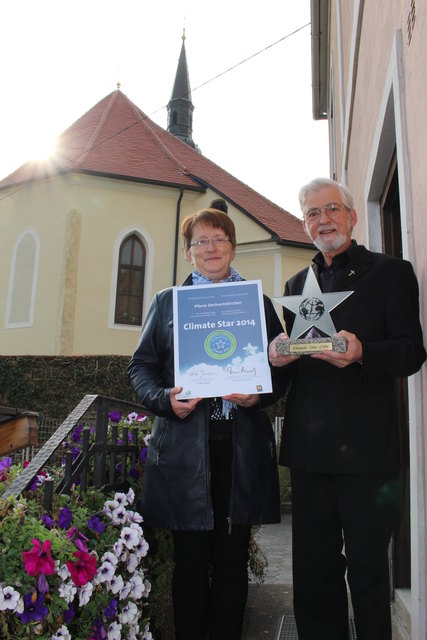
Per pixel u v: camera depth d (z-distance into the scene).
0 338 18.80
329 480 2.51
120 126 22.61
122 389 13.23
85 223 18.14
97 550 2.37
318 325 2.38
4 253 19.41
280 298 2.48
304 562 2.53
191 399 2.60
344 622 2.54
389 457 2.33
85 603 2.08
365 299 2.45
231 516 2.55
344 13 6.84
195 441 2.63
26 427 1.86
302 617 2.54
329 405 2.40
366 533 2.31
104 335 17.73
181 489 2.60
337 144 9.00
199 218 2.91
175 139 23.69
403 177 2.72
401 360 2.21
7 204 19.73
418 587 2.42
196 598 2.66
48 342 17.59
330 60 11.01
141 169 19.88
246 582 2.69
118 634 2.28
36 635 1.88
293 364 2.64
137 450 3.53
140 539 2.57
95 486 2.92
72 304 17.53
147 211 19.03
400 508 3.56
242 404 2.59
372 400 2.38
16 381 13.29
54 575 1.99
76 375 13.25
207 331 2.69
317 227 2.58
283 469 8.79
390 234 4.34
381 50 3.58
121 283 18.44
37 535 1.98
